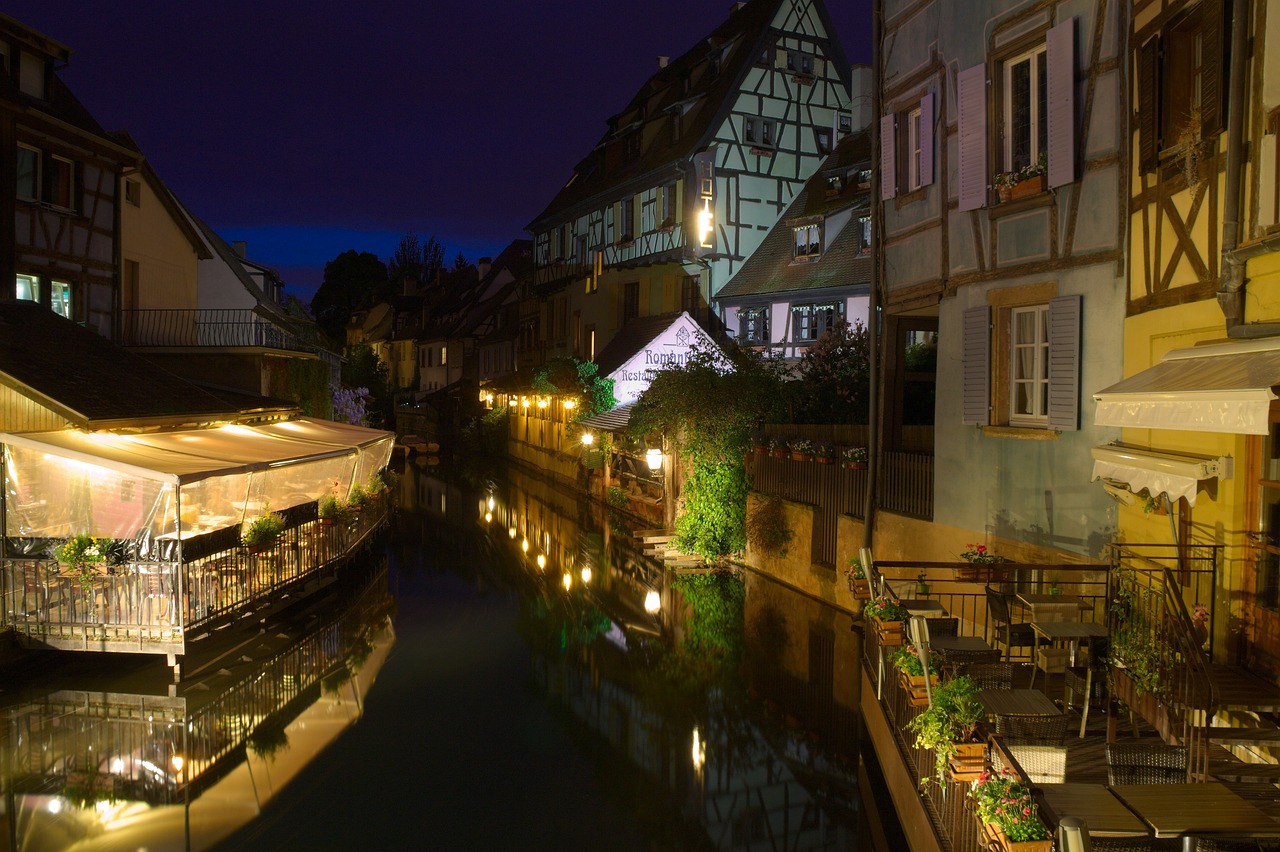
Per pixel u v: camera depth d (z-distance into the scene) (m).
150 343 23.67
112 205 22.16
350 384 61.38
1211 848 4.09
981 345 11.12
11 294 18.69
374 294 86.69
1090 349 9.41
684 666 12.68
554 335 41.00
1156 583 7.79
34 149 19.69
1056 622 7.99
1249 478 6.87
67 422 13.12
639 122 34.97
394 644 14.16
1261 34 6.45
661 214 31.69
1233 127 6.65
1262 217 6.44
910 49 13.01
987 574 9.14
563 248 40.34
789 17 30.47
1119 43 9.04
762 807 8.45
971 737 5.67
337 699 11.63
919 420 17.70
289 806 8.57
